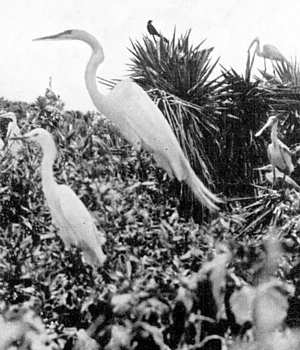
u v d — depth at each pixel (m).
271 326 3.42
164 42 5.24
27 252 3.47
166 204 4.08
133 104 4.41
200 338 3.43
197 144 4.82
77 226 3.61
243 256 3.56
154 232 3.62
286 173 4.44
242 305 3.44
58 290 3.41
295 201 4.17
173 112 4.76
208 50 5.21
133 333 3.16
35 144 4.26
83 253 3.59
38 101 4.72
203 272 3.33
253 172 4.98
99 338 3.32
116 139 4.66
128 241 3.61
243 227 4.12
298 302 3.54
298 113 5.04
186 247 3.61
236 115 4.99
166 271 3.38
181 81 4.89
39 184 4.05
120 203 3.77
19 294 3.39
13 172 4.03
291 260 3.72
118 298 3.16
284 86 5.13
